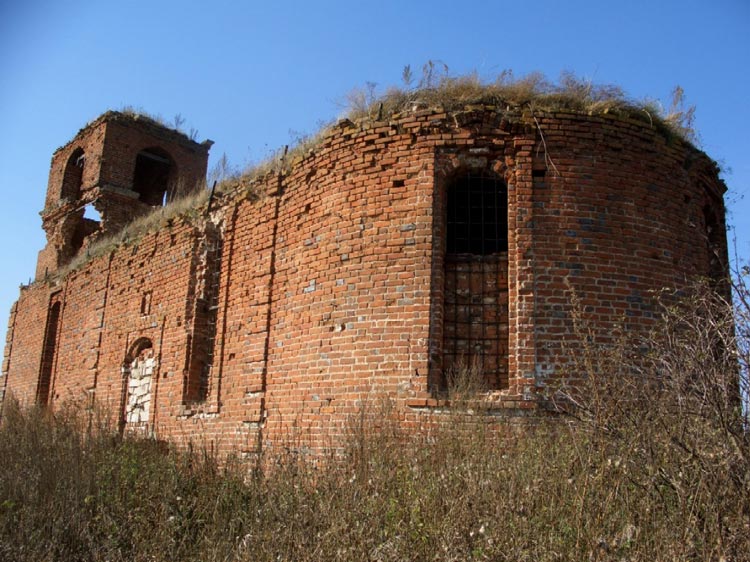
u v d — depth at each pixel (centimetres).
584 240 962
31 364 2172
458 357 966
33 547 796
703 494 548
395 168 1023
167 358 1434
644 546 531
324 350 1027
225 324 1278
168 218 1564
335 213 1065
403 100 1069
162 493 885
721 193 1177
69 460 1052
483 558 550
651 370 649
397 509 659
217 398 1241
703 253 1065
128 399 1573
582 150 994
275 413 1092
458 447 797
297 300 1102
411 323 955
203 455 1070
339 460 870
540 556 548
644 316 955
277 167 1230
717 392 573
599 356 687
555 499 616
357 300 1004
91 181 2497
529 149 990
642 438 583
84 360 1803
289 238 1159
